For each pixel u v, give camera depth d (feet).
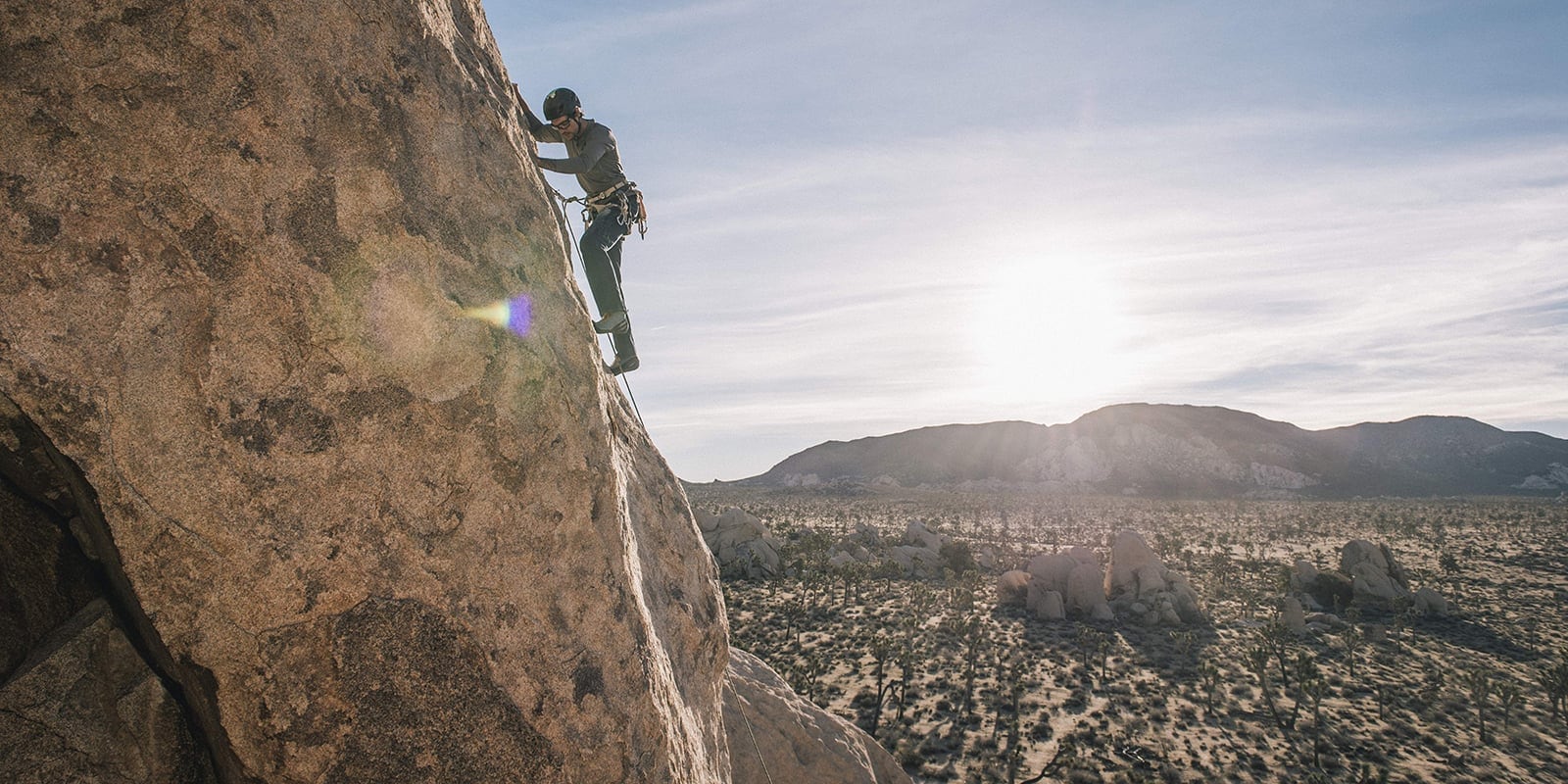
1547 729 159.33
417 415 9.64
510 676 9.75
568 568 10.82
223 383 8.55
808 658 202.18
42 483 9.24
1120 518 628.28
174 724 9.71
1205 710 168.14
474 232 10.76
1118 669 199.00
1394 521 530.27
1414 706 173.06
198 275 8.57
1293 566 345.51
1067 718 159.53
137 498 8.15
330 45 9.68
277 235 8.95
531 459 10.67
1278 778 131.64
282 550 8.61
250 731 8.43
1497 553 404.16
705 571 17.01
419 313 9.79
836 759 25.53
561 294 11.98
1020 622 254.06
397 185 9.95
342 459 9.05
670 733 11.95
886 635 225.76
